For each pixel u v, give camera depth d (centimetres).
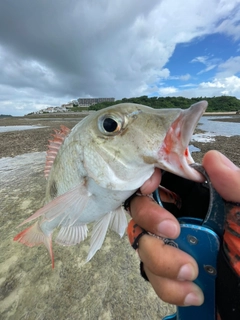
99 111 14
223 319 10
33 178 57
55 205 13
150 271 11
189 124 11
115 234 33
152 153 12
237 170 10
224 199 10
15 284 25
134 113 13
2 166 69
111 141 13
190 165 12
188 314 11
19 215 39
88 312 21
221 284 10
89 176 13
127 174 12
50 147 19
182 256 10
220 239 10
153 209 11
